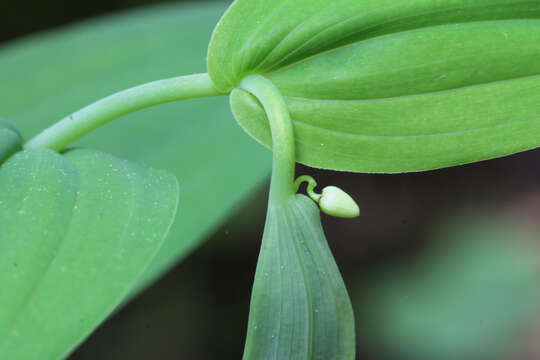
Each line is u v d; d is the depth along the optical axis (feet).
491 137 0.66
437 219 1.73
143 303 1.65
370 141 0.66
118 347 1.59
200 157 0.78
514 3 0.65
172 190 0.63
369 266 1.65
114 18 0.91
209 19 0.93
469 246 1.64
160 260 0.72
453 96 0.65
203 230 0.73
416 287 1.54
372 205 1.76
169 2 1.60
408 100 0.65
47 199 0.61
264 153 0.77
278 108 0.64
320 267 0.63
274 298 0.62
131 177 0.63
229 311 1.66
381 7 0.65
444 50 0.65
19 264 0.59
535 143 0.66
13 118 0.82
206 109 0.81
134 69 0.86
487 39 0.65
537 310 1.41
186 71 0.86
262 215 1.56
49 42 0.86
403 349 1.41
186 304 1.66
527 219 1.68
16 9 1.54
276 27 0.65
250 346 0.62
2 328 0.58
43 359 0.57
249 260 1.65
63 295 0.59
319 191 1.70
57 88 0.84
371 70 0.65
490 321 1.40
